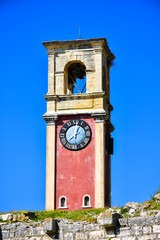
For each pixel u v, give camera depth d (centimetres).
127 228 5269
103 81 7981
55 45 7925
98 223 5388
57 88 7819
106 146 7744
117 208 5556
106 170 7675
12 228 5622
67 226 5478
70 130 7625
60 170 7506
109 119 7975
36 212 5934
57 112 7700
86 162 7488
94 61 7825
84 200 7350
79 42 7875
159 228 5169
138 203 5453
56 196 7425
